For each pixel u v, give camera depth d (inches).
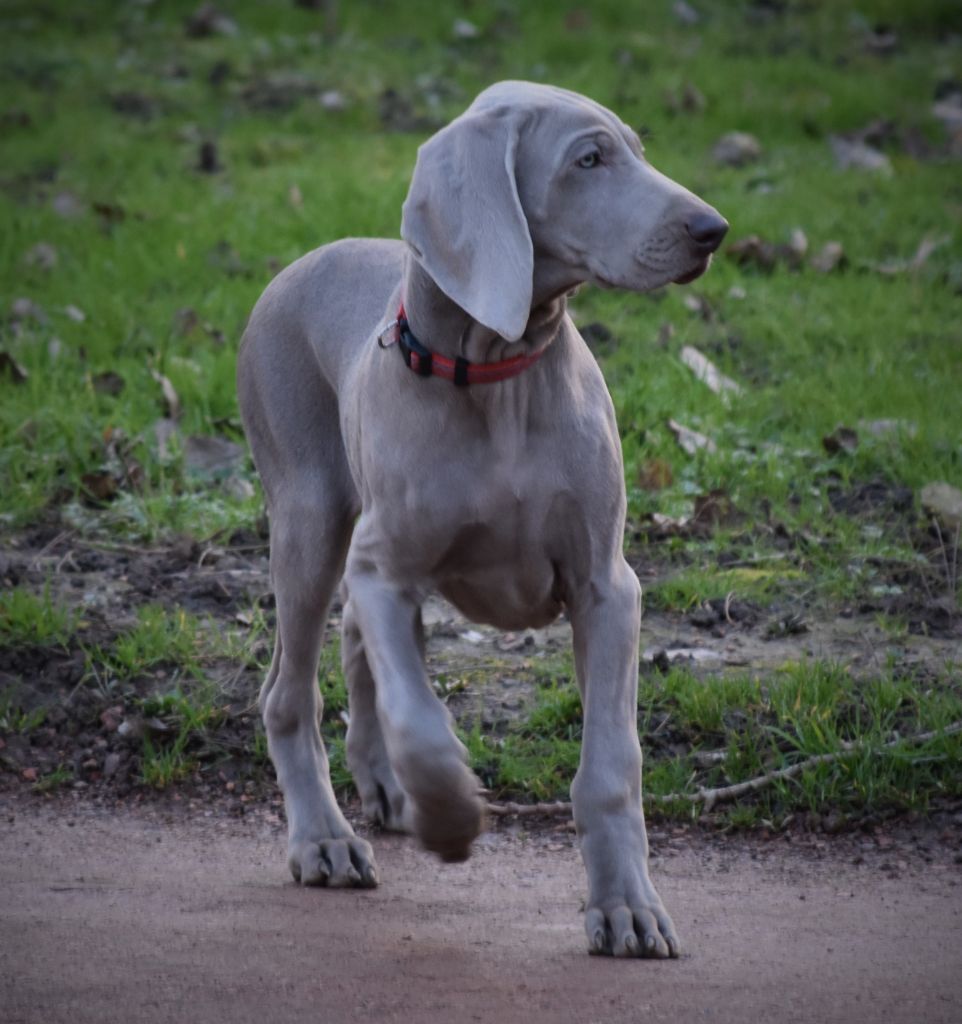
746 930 256.1
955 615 381.1
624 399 483.2
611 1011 219.9
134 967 238.1
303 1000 225.1
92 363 525.3
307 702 305.7
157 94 797.9
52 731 351.3
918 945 248.4
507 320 238.8
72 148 723.4
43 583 406.9
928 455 456.1
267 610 399.2
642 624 386.0
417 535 257.8
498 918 265.6
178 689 357.7
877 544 414.0
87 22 915.4
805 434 475.2
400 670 251.8
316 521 303.4
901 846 297.6
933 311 560.1
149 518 440.1
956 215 633.0
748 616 385.7
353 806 331.0
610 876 245.1
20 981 232.4
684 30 890.7
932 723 324.5
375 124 750.5
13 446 468.8
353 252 313.0
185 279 585.0
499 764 331.0
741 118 740.0
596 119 250.4
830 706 334.0
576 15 875.4
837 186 666.2
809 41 885.8
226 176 689.0
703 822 310.8
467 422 253.9
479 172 245.6
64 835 312.2
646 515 434.3
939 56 873.5
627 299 564.7
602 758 248.8
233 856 304.0
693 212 240.7
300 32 888.9
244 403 320.8
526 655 376.8
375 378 265.1
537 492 253.6
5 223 632.4
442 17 890.7
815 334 541.3
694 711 336.5
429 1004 223.3
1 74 824.3
